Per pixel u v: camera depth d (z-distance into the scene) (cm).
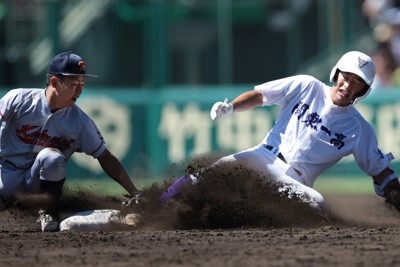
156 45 5288
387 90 5119
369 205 3478
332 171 5103
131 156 5241
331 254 2033
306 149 2700
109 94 5244
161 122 5244
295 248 2130
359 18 5397
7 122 2612
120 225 2569
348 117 2691
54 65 2555
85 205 2752
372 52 5378
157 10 5288
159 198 2695
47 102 2592
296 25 5350
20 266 1900
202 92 5259
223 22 5319
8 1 5319
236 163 2730
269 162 2722
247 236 2362
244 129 5178
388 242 2242
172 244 2205
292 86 2738
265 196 2669
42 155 2544
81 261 1956
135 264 1903
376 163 2692
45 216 2586
